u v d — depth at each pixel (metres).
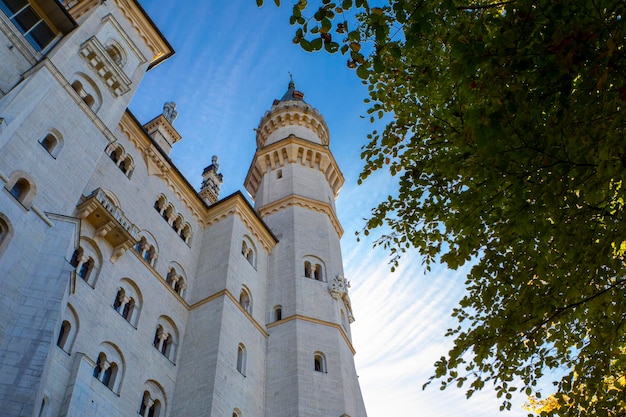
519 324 12.58
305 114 63.47
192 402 29.12
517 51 10.70
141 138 38.41
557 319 12.83
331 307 41.69
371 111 17.25
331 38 11.29
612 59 9.29
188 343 33.12
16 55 27.39
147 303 31.45
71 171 26.05
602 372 12.66
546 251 12.27
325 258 46.28
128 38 35.91
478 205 12.84
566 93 10.66
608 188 11.24
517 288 13.90
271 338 38.56
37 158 24.17
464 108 13.48
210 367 30.59
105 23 34.16
